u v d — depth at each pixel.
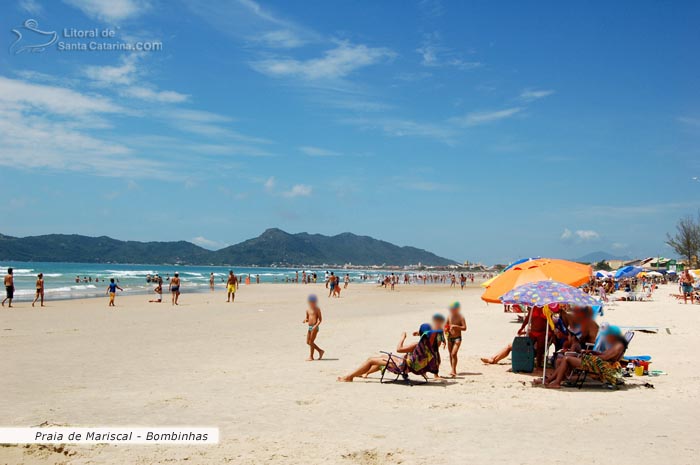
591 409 7.48
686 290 29.78
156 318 21.64
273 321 20.91
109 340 14.96
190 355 12.47
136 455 5.53
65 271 110.50
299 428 6.51
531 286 9.43
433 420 6.89
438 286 78.88
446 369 10.83
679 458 5.36
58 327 18.08
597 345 9.59
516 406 7.66
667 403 7.83
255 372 10.32
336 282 42.22
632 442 5.92
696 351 12.84
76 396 8.23
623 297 33.97
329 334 16.83
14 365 11.00
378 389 8.82
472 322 20.83
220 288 54.59
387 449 5.67
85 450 5.68
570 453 5.54
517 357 10.37
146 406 7.59
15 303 29.25
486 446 5.79
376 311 27.33
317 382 9.37
